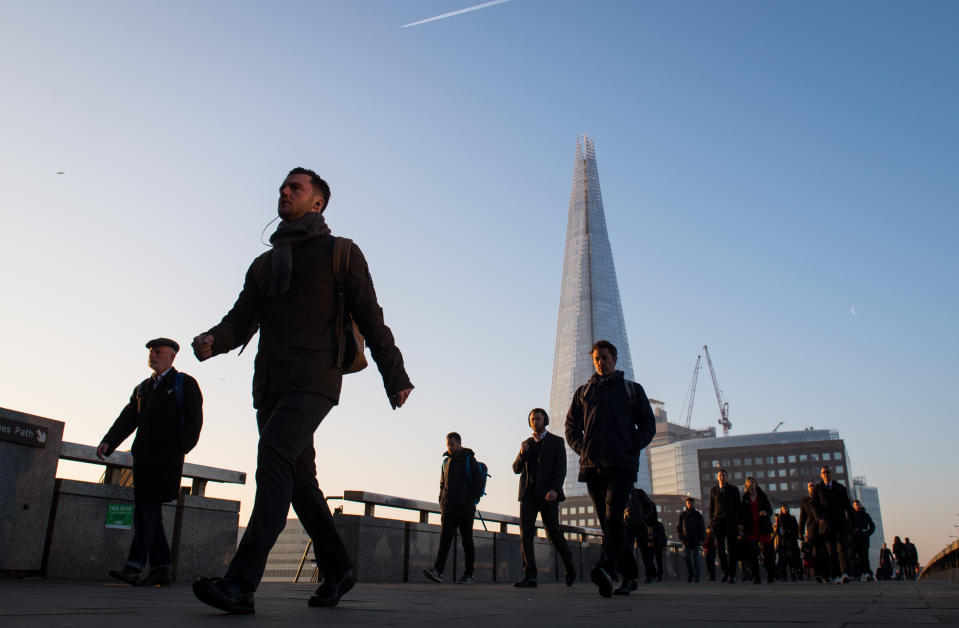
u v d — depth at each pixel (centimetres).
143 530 626
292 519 1308
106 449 646
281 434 336
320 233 379
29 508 643
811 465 16912
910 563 3434
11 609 285
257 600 430
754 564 1515
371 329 370
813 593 737
